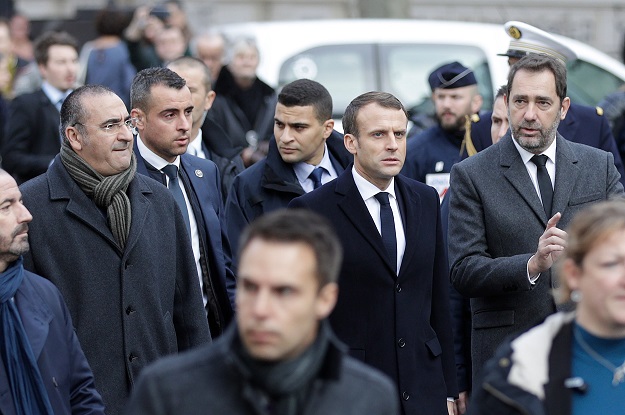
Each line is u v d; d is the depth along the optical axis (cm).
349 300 827
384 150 826
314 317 493
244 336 488
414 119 1475
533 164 883
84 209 803
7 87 1761
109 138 805
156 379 500
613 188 897
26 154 1395
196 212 925
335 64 1681
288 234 491
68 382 723
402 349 827
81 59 2141
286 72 1673
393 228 839
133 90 924
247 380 492
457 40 1698
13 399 698
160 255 827
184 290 848
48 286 733
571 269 547
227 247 959
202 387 497
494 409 542
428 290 848
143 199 824
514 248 870
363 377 509
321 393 499
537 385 536
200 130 1120
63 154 813
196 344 842
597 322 541
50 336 717
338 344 500
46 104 1405
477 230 877
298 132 995
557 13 2745
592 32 2769
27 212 723
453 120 1200
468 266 863
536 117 863
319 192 842
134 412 500
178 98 915
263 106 1602
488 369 548
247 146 1375
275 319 484
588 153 901
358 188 840
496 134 1035
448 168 1196
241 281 494
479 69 1683
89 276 797
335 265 501
